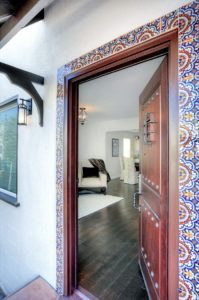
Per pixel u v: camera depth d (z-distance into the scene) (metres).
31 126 1.99
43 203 1.79
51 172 1.69
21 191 2.18
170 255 0.95
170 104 0.96
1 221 2.68
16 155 2.38
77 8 1.45
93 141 6.59
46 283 1.71
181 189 0.90
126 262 1.98
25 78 1.65
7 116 2.70
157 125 1.26
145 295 1.53
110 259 2.04
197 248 0.84
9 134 2.64
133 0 1.10
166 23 0.96
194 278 0.85
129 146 8.64
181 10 0.90
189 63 0.87
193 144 0.86
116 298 1.50
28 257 2.04
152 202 1.38
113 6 1.20
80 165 5.45
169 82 0.97
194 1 0.87
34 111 1.95
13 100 2.46
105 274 1.78
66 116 1.54
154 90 1.33
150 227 1.44
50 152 1.70
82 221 3.17
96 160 5.87
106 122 6.18
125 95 2.66
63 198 1.55
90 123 6.48
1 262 2.67
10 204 2.37
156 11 1.00
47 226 1.73
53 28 1.70
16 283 2.29
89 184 4.97
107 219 3.27
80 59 1.41
